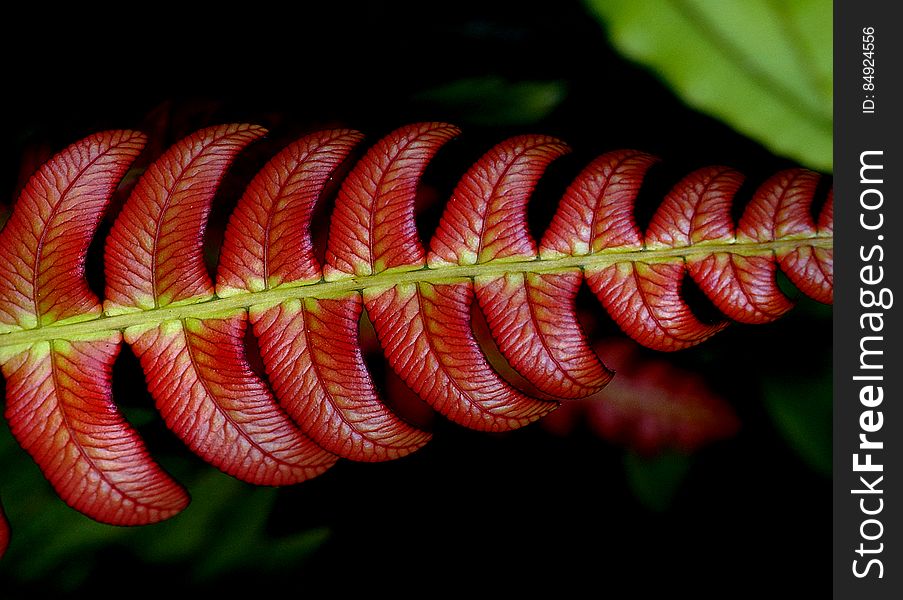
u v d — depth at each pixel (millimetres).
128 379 347
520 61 373
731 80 317
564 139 358
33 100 361
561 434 373
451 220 314
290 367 313
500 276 314
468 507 372
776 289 312
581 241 314
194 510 352
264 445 312
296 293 314
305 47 373
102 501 309
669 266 313
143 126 353
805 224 312
